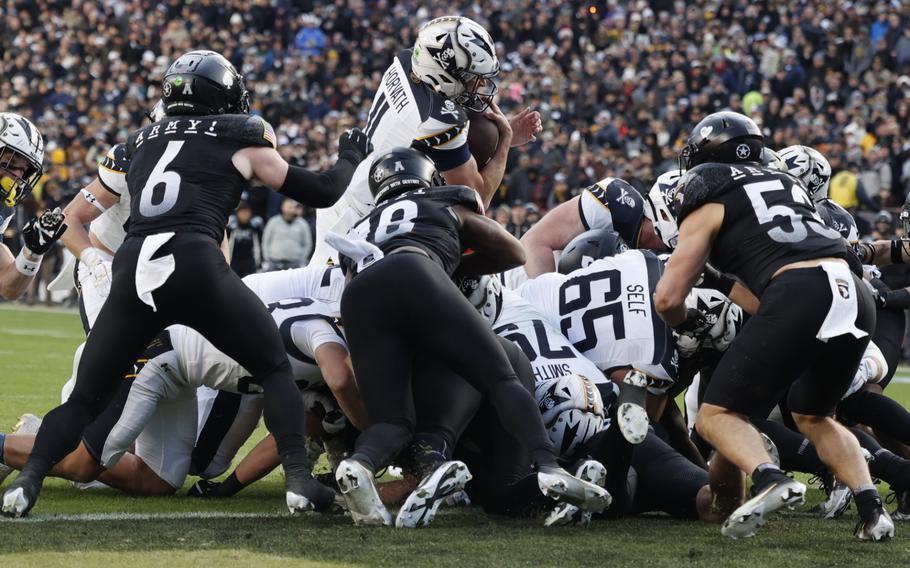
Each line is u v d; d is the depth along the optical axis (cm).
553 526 1575
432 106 2070
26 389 3089
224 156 1620
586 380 1775
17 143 1766
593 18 7069
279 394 1591
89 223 2134
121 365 1584
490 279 1866
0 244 1794
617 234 2178
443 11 7594
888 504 1845
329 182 1675
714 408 1522
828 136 6016
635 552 1408
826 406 1557
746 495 1847
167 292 1548
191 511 1697
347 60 7556
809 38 6625
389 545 1412
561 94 6700
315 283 1936
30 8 8338
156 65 7650
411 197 1664
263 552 1362
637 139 6319
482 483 1688
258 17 7881
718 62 6600
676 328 1614
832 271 1494
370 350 1556
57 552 1339
